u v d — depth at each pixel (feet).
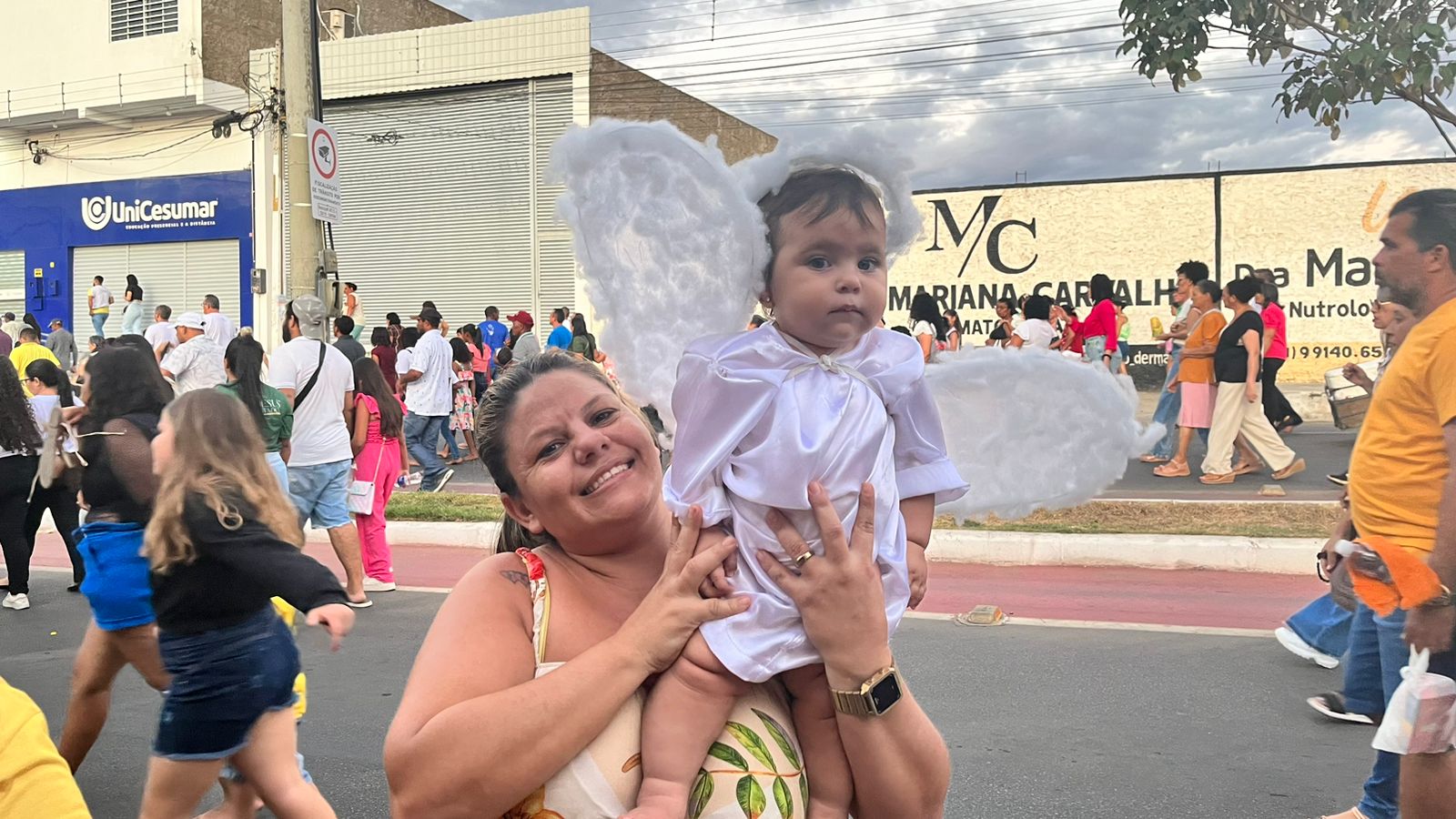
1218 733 14.99
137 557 12.69
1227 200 65.82
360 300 72.43
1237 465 36.29
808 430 5.48
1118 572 25.36
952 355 6.74
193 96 71.10
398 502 34.01
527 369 5.79
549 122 67.00
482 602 5.52
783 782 5.27
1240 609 21.90
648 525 5.79
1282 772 13.61
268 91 70.23
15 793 4.75
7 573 26.18
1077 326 42.37
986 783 13.42
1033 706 16.21
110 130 76.07
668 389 5.75
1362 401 24.70
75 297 78.84
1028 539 26.53
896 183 5.80
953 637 20.08
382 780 13.93
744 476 5.47
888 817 5.48
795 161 5.83
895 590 5.67
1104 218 68.33
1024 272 70.03
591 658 5.14
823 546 5.39
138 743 15.30
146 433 12.84
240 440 10.92
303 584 10.56
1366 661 10.93
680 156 5.64
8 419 23.73
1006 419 6.64
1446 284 9.02
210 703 10.59
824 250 5.65
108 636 12.87
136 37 72.59
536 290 68.28
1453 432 8.74
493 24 67.15
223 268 74.49
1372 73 17.03
